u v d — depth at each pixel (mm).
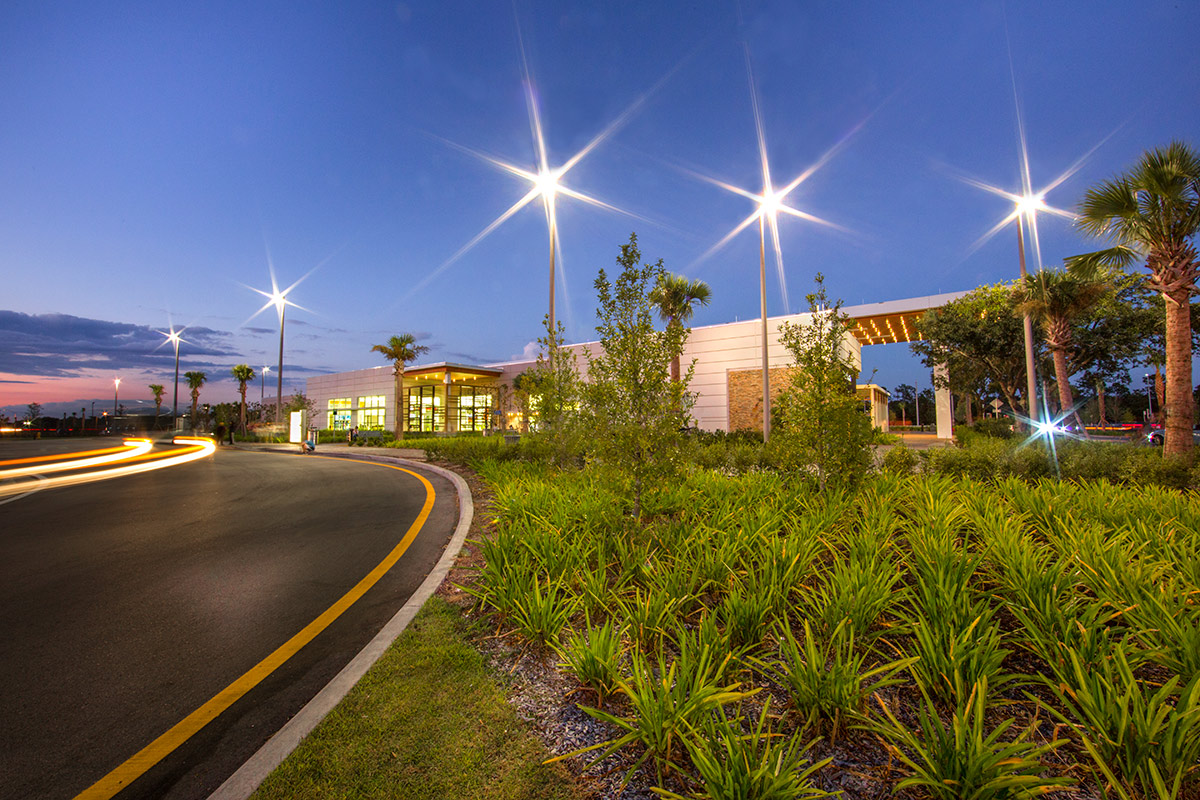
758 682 2926
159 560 6051
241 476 15453
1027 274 18188
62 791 2238
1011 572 3676
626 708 2682
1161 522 5043
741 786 1857
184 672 3352
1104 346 21578
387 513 8961
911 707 2617
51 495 11875
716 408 31109
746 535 4855
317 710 2693
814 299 7828
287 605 4570
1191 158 10820
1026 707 2637
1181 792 1977
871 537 4625
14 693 3098
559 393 10820
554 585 3840
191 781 2307
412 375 51844
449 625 3803
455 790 2115
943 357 26141
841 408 7328
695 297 26656
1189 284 11242
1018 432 23938
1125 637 2697
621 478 5594
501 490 8375
